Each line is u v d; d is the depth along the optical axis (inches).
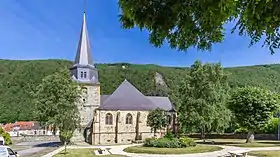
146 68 6176.2
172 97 3838.6
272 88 4574.3
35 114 2052.2
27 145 2461.9
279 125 2373.3
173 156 1482.5
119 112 2736.2
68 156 1553.9
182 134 2743.6
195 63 2320.4
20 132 3673.7
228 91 2288.4
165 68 6309.1
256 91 2016.5
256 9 156.3
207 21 178.9
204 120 2214.6
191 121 2234.3
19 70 5639.8
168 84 5738.2
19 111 4589.1
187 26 186.7
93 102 2748.5
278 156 1336.1
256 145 1886.1
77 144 2516.0
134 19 186.7
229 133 2738.7
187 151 1624.0
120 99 2829.7
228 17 162.2
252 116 2004.2
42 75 5551.2
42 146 2332.7
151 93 4825.3
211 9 161.9
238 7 161.9
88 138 2674.7
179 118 2420.0
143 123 2812.5
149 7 182.2
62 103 1828.2
